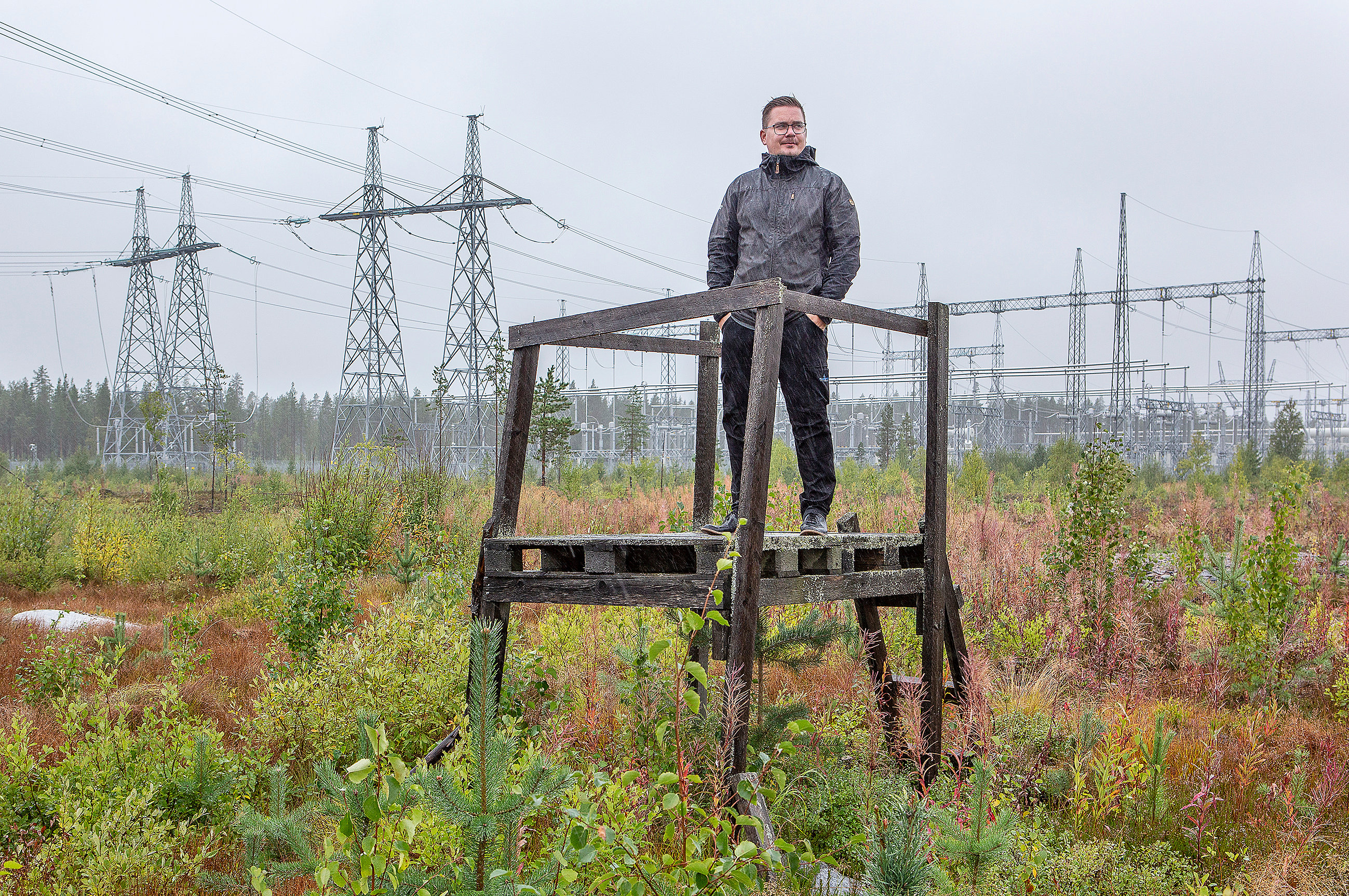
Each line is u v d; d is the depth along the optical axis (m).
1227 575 9.20
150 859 3.83
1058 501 12.05
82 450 53.59
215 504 29.36
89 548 14.16
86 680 6.67
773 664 6.89
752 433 3.80
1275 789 4.70
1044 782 4.79
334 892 2.52
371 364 53.91
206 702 6.19
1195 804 4.44
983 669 5.01
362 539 13.08
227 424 34.84
